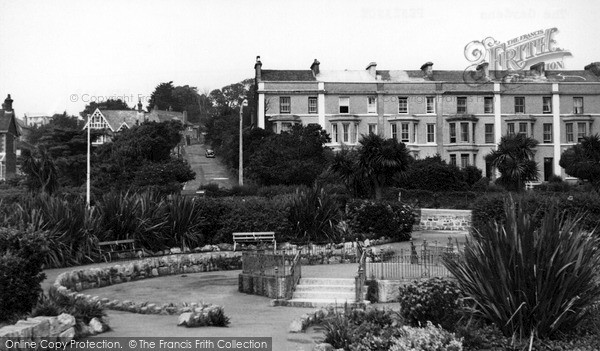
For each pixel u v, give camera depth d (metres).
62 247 23.89
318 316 14.88
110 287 21.42
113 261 25.58
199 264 26.45
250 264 20.88
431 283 12.50
